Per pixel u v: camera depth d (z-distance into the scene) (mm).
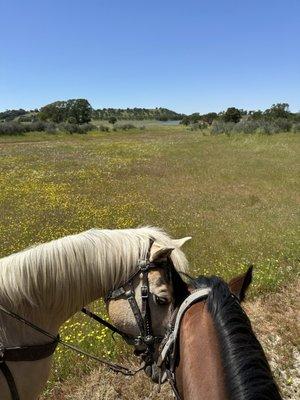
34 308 1285
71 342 2203
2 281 1264
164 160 9820
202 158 10195
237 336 936
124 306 1245
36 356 1285
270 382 831
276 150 11680
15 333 1266
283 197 6219
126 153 11297
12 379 1247
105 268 1267
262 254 3689
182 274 1249
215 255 3652
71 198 5691
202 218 4938
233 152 11367
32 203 5395
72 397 1920
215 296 1056
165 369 1173
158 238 1325
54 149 12594
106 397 1930
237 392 824
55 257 1275
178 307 1203
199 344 999
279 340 2471
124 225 4520
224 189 6707
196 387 939
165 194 6191
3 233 4168
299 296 2994
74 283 1277
